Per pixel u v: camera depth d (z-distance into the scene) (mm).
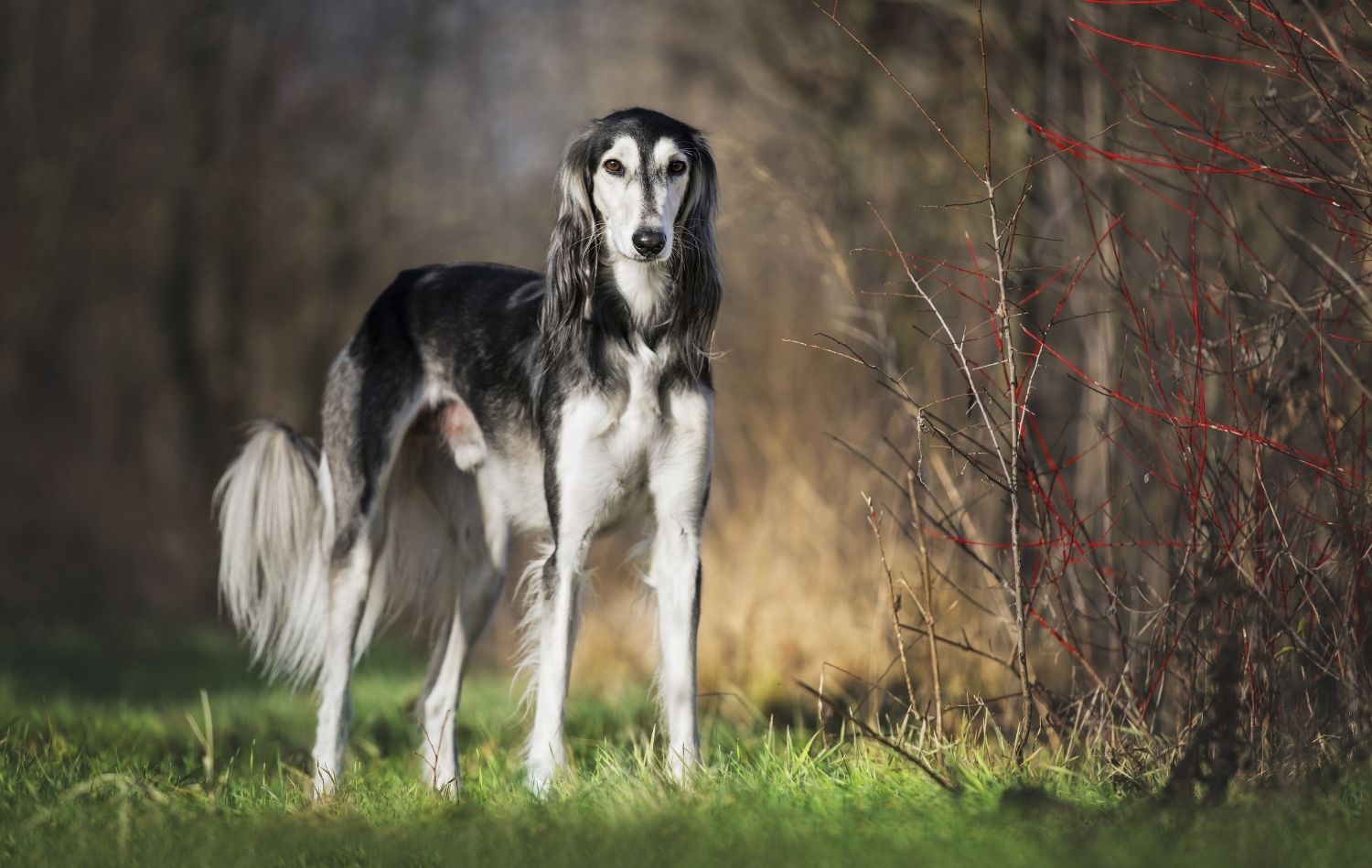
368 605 9211
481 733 10617
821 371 14883
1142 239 8461
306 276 28516
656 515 7938
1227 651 6246
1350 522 6641
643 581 7910
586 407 7766
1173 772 6250
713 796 6336
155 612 25203
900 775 6602
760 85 15391
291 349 28234
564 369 7879
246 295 27938
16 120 25344
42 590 24750
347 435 9266
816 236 10297
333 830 6195
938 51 14109
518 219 29734
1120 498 9469
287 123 28219
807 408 14828
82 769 7949
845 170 13875
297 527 9695
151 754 9164
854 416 14414
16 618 23328
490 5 28547
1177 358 7238
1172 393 7535
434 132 29578
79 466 26234
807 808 6148
